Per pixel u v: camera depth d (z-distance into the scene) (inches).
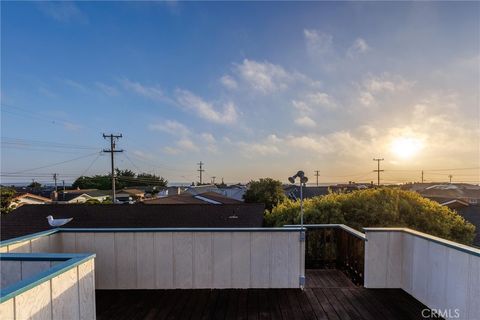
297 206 392.5
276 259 138.8
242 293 134.0
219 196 932.0
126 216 469.1
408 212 360.8
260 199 1091.9
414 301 125.9
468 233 374.3
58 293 69.9
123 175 2190.0
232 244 139.2
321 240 177.2
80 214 480.4
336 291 136.7
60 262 84.0
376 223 350.9
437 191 1302.9
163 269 139.9
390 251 140.3
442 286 111.2
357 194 388.2
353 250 155.3
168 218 458.0
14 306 56.7
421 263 124.6
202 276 139.3
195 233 139.2
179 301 126.5
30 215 482.9
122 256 140.9
